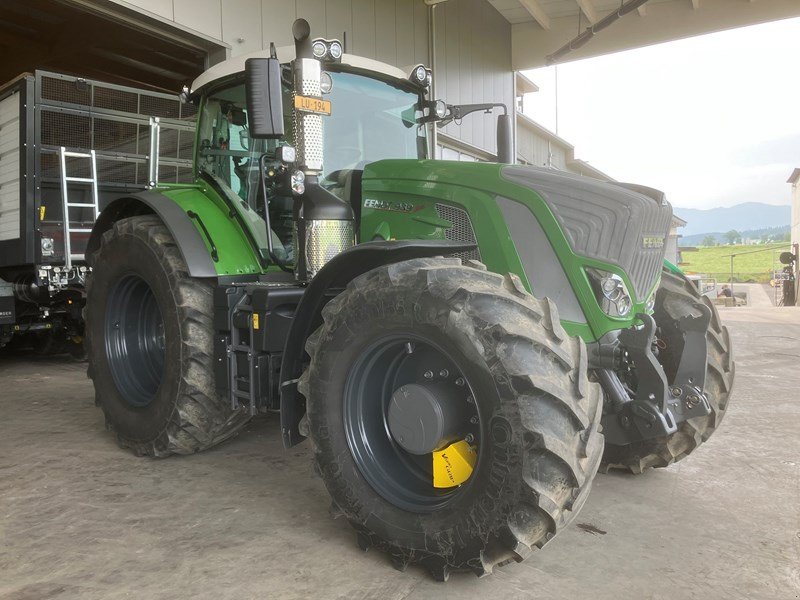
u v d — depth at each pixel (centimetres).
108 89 594
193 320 312
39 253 552
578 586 210
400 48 963
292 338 248
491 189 258
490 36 1183
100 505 277
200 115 362
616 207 242
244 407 296
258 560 227
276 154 271
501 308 199
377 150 333
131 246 339
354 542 242
